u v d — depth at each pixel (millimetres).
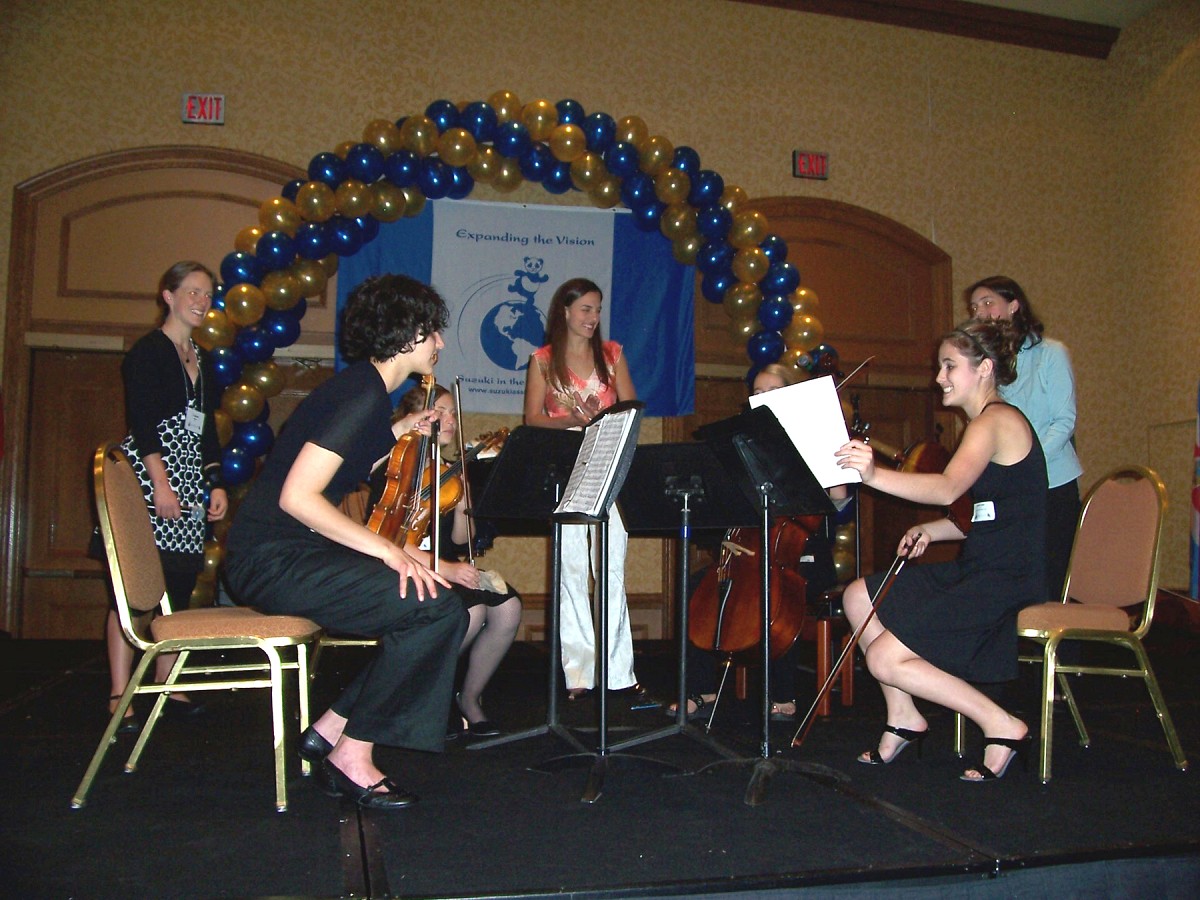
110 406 5430
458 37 5793
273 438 4867
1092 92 6816
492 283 5676
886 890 1686
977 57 6602
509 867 1704
